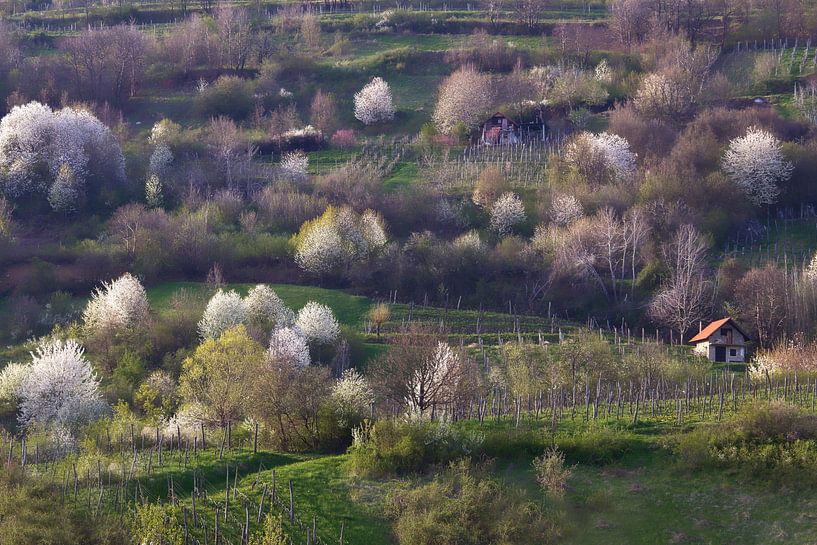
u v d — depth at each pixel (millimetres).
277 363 102438
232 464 84562
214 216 195000
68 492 75062
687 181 198000
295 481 81188
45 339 140875
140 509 71438
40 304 159375
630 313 165625
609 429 89625
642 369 114312
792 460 82625
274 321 145375
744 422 87000
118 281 148625
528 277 176750
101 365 132625
